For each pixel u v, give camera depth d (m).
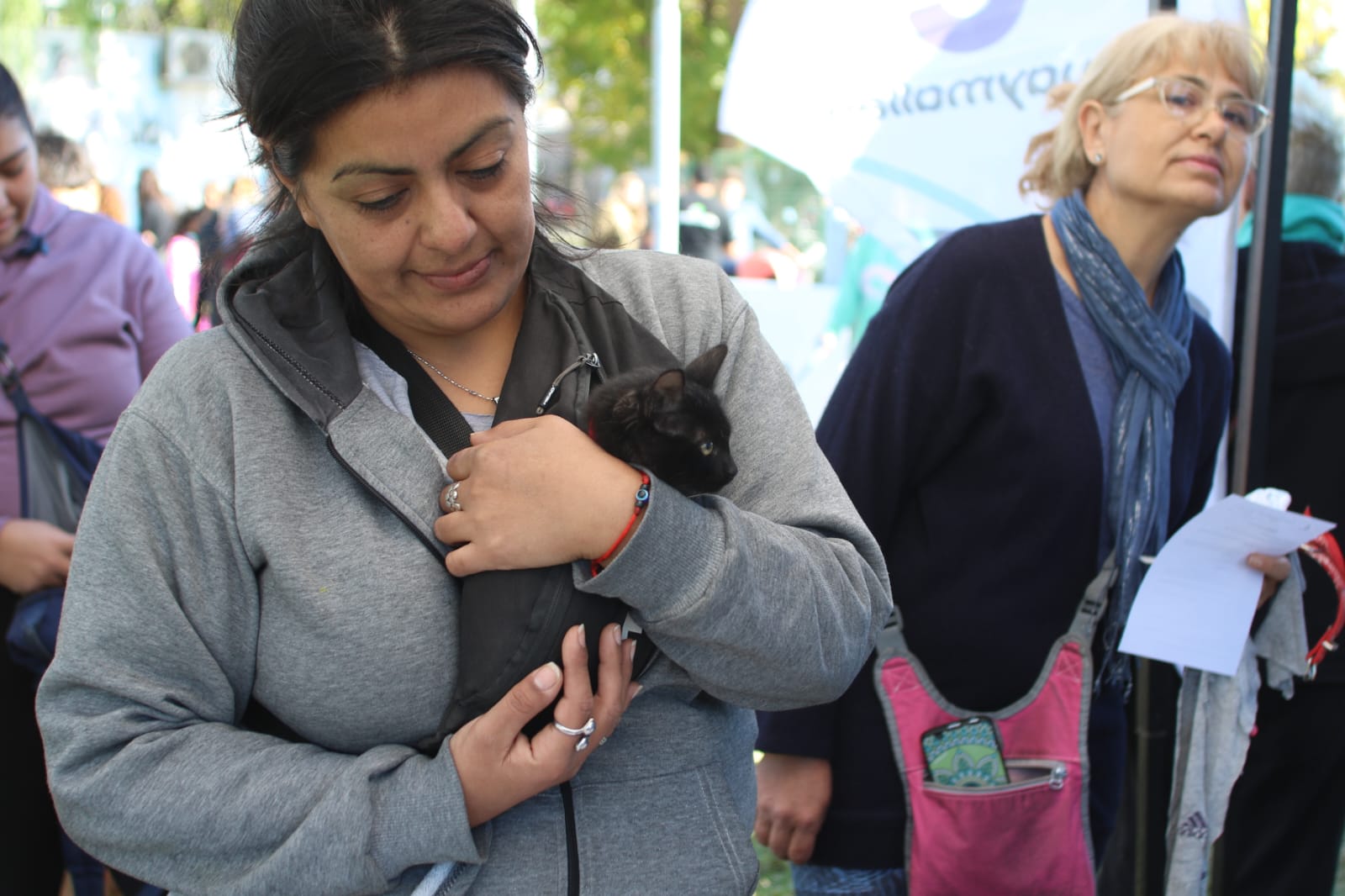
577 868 1.42
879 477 2.39
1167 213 2.34
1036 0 3.00
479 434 1.46
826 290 3.89
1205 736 2.41
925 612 2.42
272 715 1.49
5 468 2.92
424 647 1.39
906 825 2.37
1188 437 2.49
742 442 1.64
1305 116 3.11
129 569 1.37
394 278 1.41
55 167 5.36
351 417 1.41
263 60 1.32
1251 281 2.63
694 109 11.73
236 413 1.40
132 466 1.40
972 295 2.36
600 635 1.38
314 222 1.47
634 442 1.53
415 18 1.27
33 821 2.92
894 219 3.28
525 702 1.30
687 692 1.53
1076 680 2.31
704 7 12.62
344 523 1.40
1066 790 2.28
